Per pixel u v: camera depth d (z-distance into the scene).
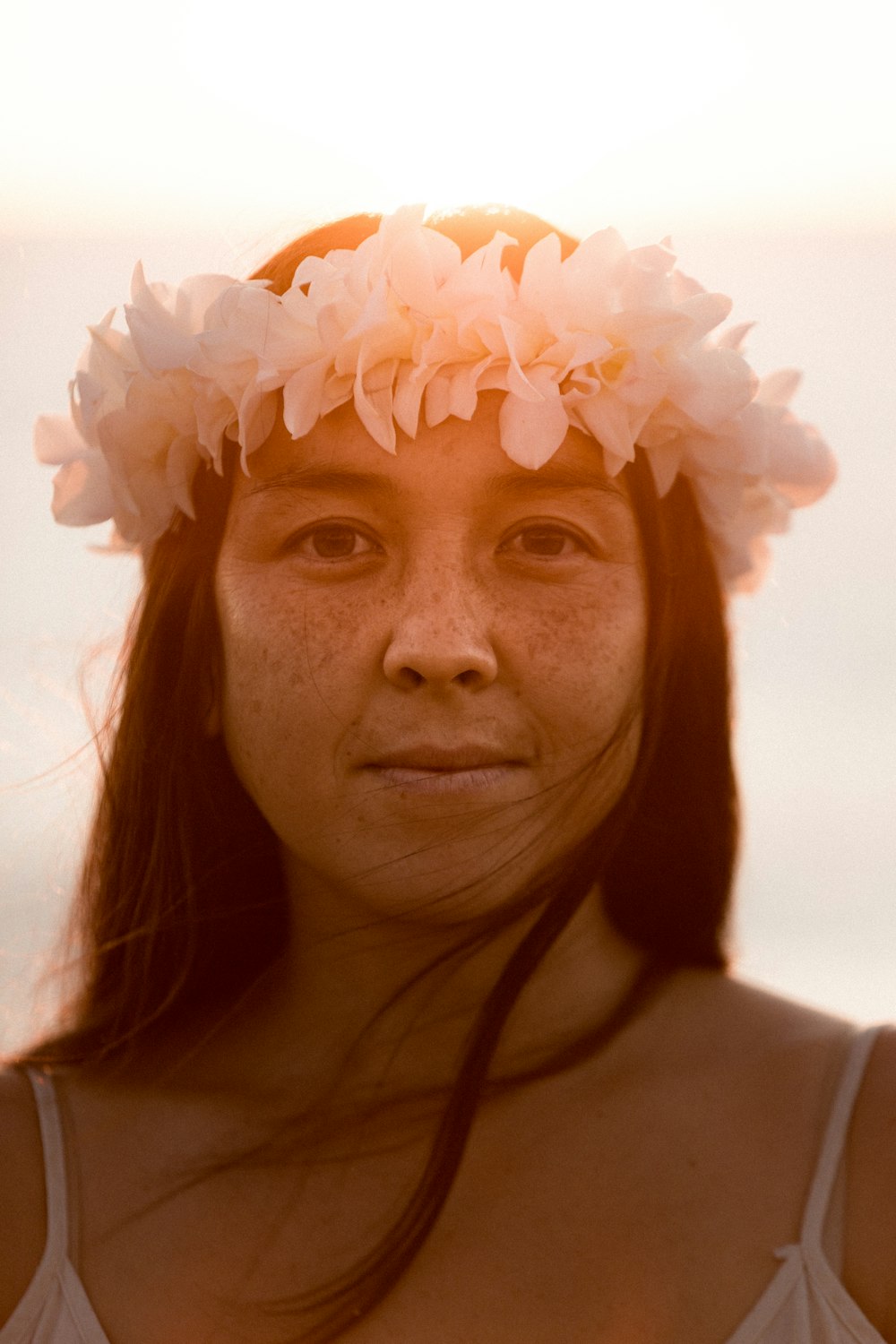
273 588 1.07
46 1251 1.06
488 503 1.05
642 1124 1.05
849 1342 0.95
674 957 1.17
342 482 1.06
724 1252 0.99
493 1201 1.03
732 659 1.26
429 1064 1.08
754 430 1.14
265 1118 1.10
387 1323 0.99
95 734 1.38
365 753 1.03
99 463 1.23
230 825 1.21
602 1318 0.98
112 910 1.26
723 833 1.21
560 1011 1.10
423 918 1.04
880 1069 1.04
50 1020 1.40
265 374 1.06
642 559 1.12
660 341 1.07
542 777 1.05
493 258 1.05
